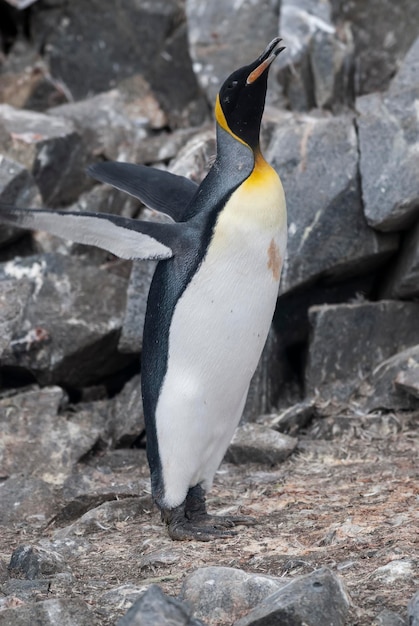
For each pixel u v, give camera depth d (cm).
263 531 1154
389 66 2197
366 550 1036
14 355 1652
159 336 1122
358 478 1333
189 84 2322
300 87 2073
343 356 1662
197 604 919
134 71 2362
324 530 1123
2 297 1648
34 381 1709
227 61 2170
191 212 1131
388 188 1639
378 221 1638
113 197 1972
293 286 1667
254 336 1116
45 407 1565
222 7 2203
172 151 2084
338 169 1688
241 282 1087
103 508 1272
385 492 1247
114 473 1488
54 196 1969
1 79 2422
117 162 1357
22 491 1359
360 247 1677
